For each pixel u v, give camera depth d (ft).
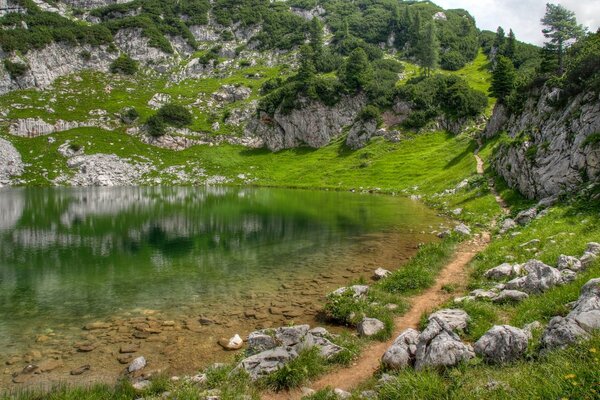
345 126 399.24
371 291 65.67
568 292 47.52
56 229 138.92
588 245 61.57
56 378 44.73
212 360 48.16
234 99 489.26
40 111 407.44
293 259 95.96
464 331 46.96
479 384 31.48
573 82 127.03
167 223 149.07
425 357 38.32
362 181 287.48
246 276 82.89
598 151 100.27
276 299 68.64
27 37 472.85
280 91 426.51
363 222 144.36
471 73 468.34
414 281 70.18
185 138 411.13
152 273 86.63
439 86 362.53
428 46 416.87
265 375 41.86
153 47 565.12
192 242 117.29
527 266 62.23
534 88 194.49
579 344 31.12
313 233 126.41
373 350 47.78
